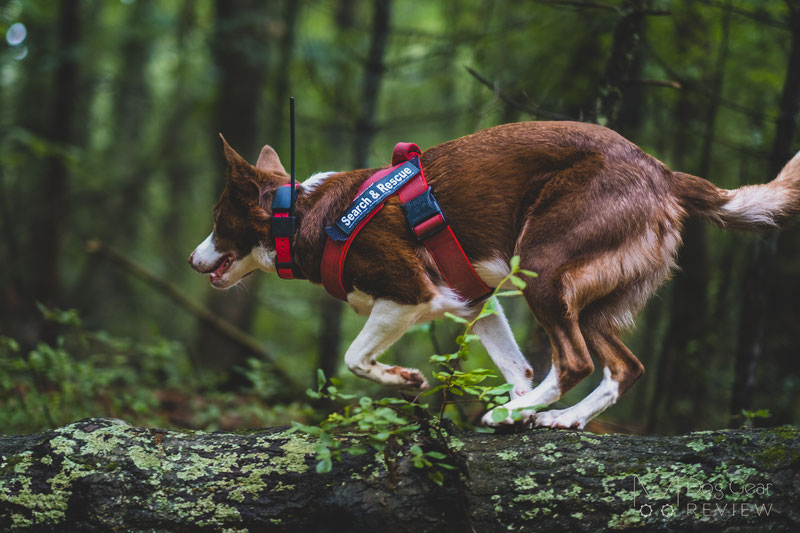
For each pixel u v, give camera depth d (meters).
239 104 9.43
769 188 3.03
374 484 2.69
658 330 7.96
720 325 6.97
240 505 2.71
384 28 8.48
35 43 10.06
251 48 9.17
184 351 8.08
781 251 6.73
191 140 15.58
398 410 2.74
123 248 14.09
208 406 6.18
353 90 10.15
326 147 11.41
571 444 2.75
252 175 3.36
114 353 7.40
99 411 5.16
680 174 3.10
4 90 12.05
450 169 3.07
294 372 9.32
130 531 2.67
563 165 2.98
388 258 3.02
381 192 3.08
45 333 7.83
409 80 10.08
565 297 2.87
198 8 14.48
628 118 6.23
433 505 2.64
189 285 14.95
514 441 2.80
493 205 3.01
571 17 6.16
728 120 6.99
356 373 3.13
